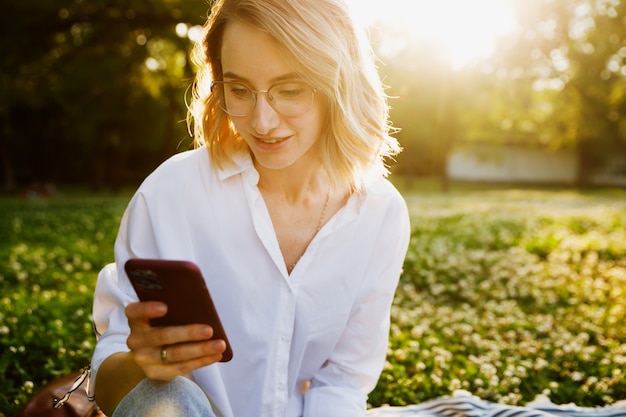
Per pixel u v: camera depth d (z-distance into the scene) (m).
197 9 14.45
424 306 5.75
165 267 1.38
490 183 51.16
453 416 2.70
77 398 2.54
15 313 4.54
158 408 1.54
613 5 16.59
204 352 1.47
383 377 3.60
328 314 2.00
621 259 8.79
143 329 1.48
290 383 2.04
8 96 17.25
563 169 53.25
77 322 4.52
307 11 1.69
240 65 1.70
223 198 1.88
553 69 21.30
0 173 36.22
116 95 19.27
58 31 15.01
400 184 43.44
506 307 5.90
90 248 8.80
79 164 37.22
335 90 1.76
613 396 3.60
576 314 5.72
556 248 9.41
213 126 1.88
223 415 1.91
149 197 1.87
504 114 36.44
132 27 15.08
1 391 3.26
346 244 1.99
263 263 1.89
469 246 9.68
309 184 2.01
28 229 11.13
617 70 22.25
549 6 17.02
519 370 3.86
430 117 31.67
